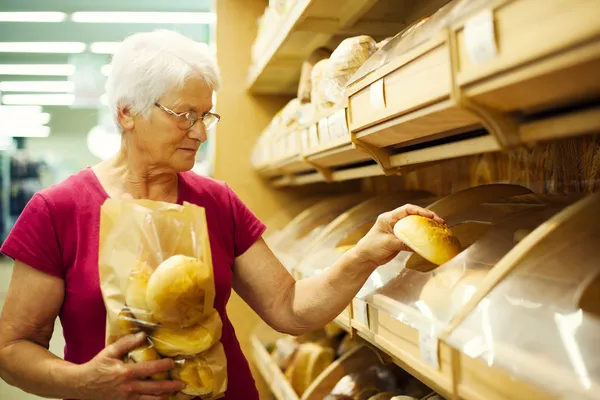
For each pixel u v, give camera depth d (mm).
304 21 2006
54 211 1124
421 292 952
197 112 1134
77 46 6473
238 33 3115
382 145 1187
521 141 732
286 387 1995
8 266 7262
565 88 615
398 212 1074
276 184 3023
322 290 1226
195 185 1320
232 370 1300
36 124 10266
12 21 5785
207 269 989
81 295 1098
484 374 681
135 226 989
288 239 2449
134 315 941
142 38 1126
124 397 934
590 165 1146
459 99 707
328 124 1404
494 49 625
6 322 1079
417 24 967
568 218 744
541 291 706
